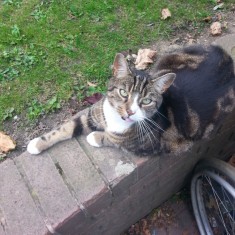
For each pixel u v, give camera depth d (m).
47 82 0.97
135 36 1.09
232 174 0.76
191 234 0.92
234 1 1.19
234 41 0.86
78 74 0.99
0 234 0.62
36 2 1.14
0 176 0.68
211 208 0.92
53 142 0.71
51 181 0.67
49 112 0.92
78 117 0.75
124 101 0.66
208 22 1.14
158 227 0.92
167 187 0.88
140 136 0.69
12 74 0.98
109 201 0.69
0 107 0.92
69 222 0.64
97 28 1.09
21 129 0.89
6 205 0.65
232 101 0.75
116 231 0.87
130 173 0.68
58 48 1.04
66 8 1.13
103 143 0.71
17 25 1.08
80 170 0.68
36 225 0.63
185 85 0.72
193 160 0.85
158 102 0.67
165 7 1.17
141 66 1.01
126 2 1.16
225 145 0.95
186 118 0.71
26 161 0.70
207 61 0.75
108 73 1.00
